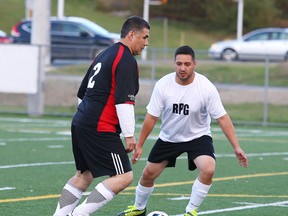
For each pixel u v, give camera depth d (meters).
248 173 32.09
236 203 24.75
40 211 22.38
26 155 35.66
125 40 18.72
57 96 63.16
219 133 50.19
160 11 158.12
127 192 26.23
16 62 57.31
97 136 18.38
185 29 152.88
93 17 153.25
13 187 26.62
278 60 69.25
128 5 160.88
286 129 55.47
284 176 31.47
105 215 22.19
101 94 18.42
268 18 155.88
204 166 20.45
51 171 30.80
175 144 21.05
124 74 18.17
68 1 161.88
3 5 153.25
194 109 20.59
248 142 44.94
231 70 68.56
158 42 141.12
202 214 22.62
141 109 60.38
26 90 57.62
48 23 60.44
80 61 66.69
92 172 18.55
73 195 19.27
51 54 67.88
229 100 63.78
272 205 24.55
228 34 154.12
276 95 64.12
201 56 96.25
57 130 48.38
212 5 156.75
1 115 59.03
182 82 20.64
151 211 23.03
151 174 21.30
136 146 20.00
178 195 26.02
